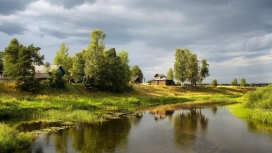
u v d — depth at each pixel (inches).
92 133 1074.7
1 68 2780.5
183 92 4165.8
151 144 899.4
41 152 789.2
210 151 815.1
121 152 799.1
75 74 3038.9
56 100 1980.8
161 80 5088.6
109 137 1003.9
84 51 3376.0
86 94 2709.2
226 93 4488.2
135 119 1509.6
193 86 4702.3
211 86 5059.1
